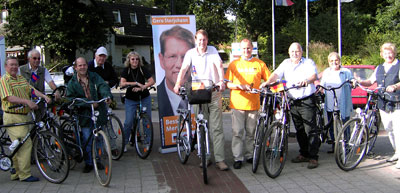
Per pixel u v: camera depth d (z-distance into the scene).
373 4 26.61
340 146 5.15
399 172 5.16
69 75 6.08
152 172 5.46
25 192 4.66
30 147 5.09
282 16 31.72
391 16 21.86
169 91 6.53
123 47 36.38
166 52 6.48
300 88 5.37
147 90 6.56
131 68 6.55
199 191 4.61
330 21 26.00
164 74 6.48
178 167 5.68
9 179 5.23
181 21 6.53
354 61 20.28
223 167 5.39
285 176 5.10
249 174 5.22
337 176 5.04
